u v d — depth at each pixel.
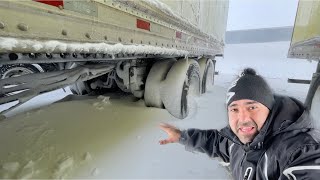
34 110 3.47
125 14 1.85
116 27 1.73
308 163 0.88
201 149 1.81
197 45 4.67
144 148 2.45
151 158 2.28
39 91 2.05
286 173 0.94
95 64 2.83
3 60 1.24
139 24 2.11
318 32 4.10
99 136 2.60
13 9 0.93
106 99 3.93
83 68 2.54
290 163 0.93
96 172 1.97
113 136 2.65
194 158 2.33
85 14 1.37
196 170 2.13
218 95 5.86
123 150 2.37
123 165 2.12
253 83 1.05
